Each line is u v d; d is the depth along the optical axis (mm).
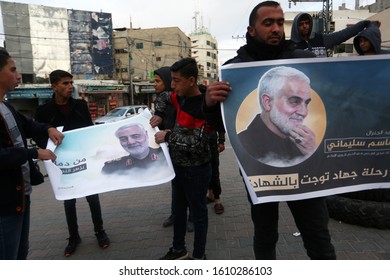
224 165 7656
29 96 28016
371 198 3777
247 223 4008
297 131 1923
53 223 4461
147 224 4191
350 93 1928
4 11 31844
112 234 3934
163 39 44688
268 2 1941
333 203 3865
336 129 1936
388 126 1936
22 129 2453
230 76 1934
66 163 2949
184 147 2781
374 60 1913
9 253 2109
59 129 3021
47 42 34031
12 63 2174
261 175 1931
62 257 3445
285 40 2031
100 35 36969
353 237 3441
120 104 34469
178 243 3104
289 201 2070
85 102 3660
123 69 41625
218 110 2062
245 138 1933
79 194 2906
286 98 1917
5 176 2072
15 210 2109
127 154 3027
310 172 1927
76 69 35812
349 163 1948
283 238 3508
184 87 2713
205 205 2959
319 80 1923
